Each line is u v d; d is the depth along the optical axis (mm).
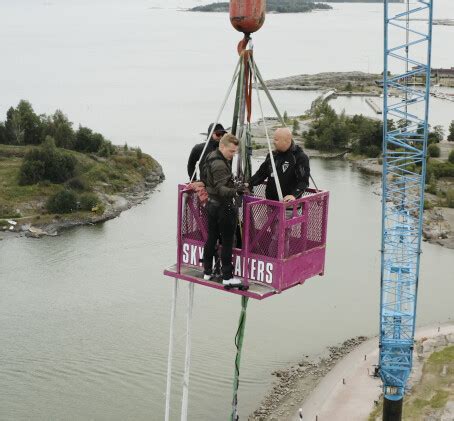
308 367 59656
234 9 16438
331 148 150000
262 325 67125
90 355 60594
